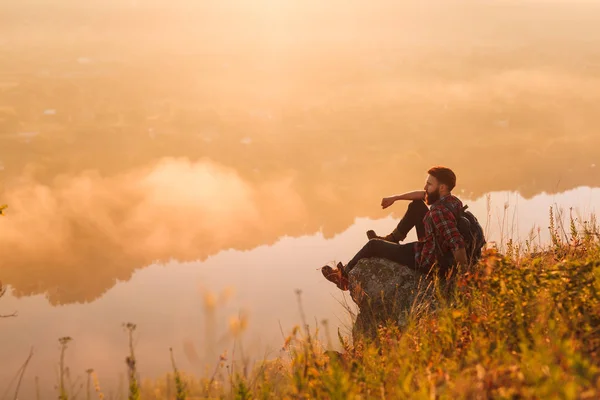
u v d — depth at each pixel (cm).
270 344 263
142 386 246
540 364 221
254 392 270
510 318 306
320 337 366
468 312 351
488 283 355
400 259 544
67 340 265
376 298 524
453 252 495
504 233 542
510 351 281
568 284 315
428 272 511
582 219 533
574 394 183
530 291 319
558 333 275
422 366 293
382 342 391
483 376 228
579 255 479
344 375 257
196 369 191
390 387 269
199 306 141
